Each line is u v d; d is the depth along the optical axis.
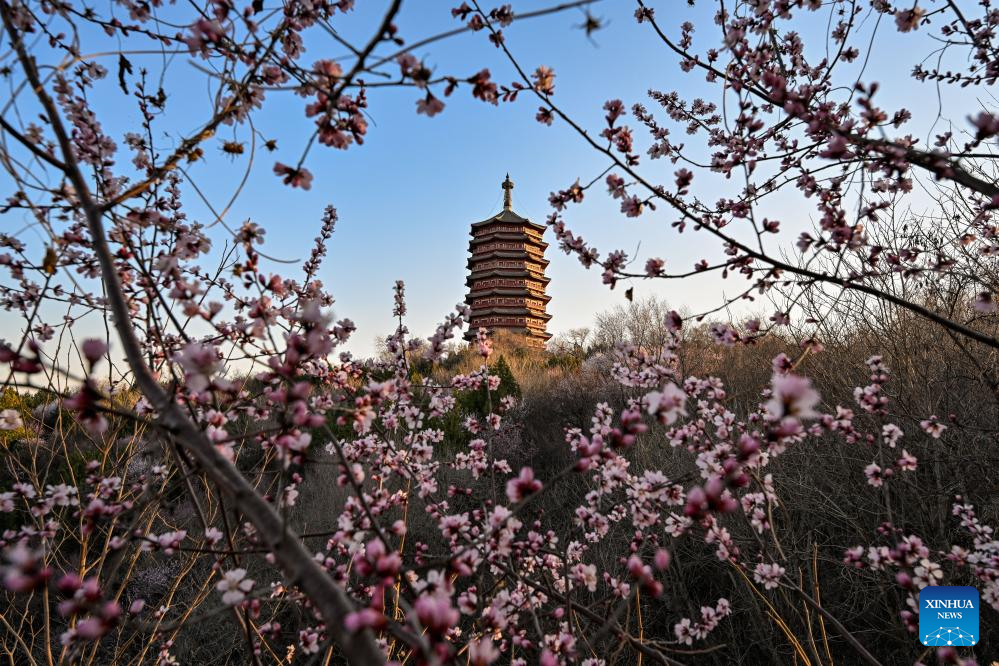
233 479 1.24
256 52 1.84
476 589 2.61
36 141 2.09
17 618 3.79
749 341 2.67
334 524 6.73
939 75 3.23
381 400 1.87
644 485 2.56
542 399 13.29
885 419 5.09
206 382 1.25
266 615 4.71
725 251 2.65
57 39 2.02
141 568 5.07
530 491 1.61
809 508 5.12
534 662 3.16
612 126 2.53
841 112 2.62
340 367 3.24
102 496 2.36
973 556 2.62
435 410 3.29
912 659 4.05
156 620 2.84
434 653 1.04
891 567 3.38
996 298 3.49
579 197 2.60
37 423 2.68
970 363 4.52
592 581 2.38
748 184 2.25
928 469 4.88
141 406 2.58
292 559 1.14
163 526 3.35
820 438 5.70
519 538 3.34
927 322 5.25
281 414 1.38
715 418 2.90
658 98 3.76
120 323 1.39
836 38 3.33
